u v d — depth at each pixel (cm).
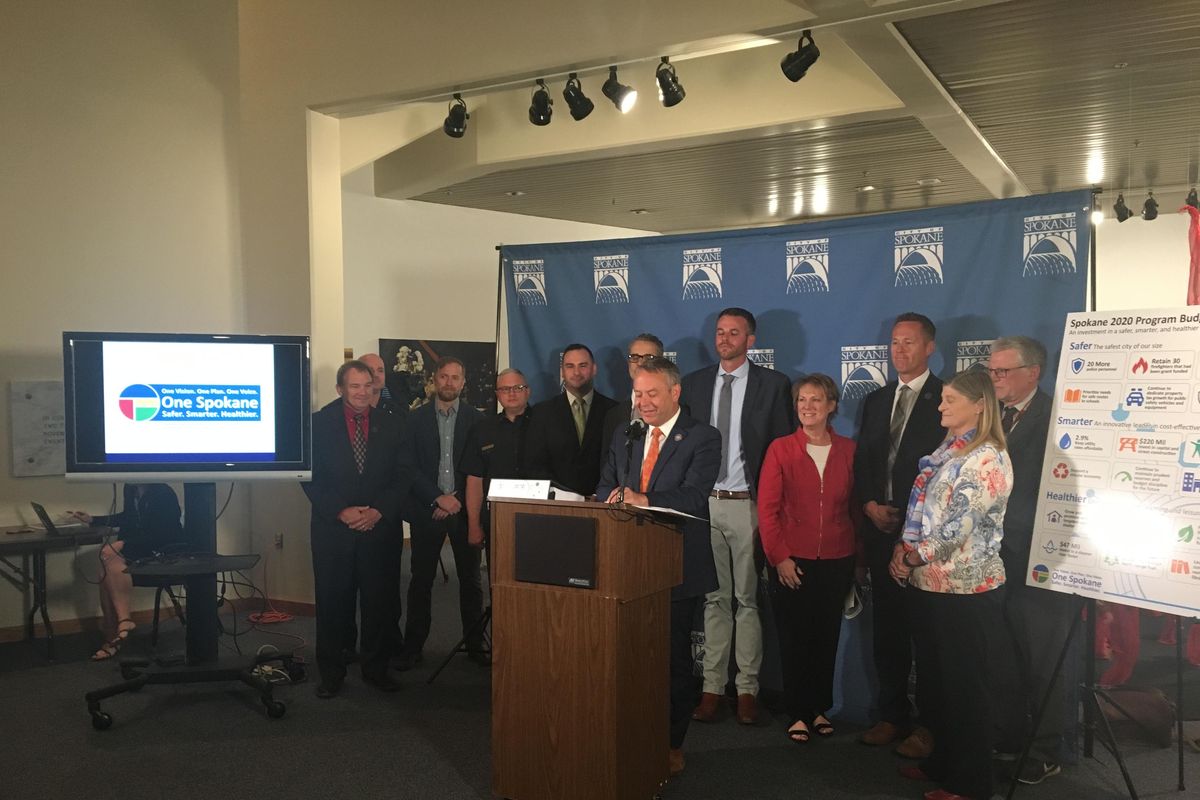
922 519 321
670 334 461
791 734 379
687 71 705
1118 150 798
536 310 494
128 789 332
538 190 908
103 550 506
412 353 918
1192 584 302
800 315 428
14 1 536
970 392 317
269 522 603
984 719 310
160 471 447
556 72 509
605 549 291
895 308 406
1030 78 605
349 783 337
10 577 534
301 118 579
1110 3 484
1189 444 309
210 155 603
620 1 484
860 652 404
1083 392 336
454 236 966
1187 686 446
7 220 534
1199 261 432
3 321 533
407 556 836
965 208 391
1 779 341
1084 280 368
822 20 449
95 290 564
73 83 555
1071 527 332
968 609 309
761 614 420
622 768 293
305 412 451
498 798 317
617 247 473
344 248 866
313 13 572
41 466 544
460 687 447
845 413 418
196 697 432
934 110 653
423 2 534
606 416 429
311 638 535
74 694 438
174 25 590
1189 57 564
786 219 1142
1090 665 349
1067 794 332
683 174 863
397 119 680
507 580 309
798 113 672
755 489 404
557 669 299
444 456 535
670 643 332
